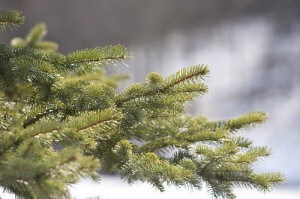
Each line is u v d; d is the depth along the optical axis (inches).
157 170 73.2
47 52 77.5
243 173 75.7
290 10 498.6
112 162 78.5
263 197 113.4
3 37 310.8
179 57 447.2
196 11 562.6
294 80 325.7
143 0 574.6
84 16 556.7
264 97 304.3
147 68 400.8
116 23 563.2
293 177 158.1
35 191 67.5
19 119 74.0
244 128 80.5
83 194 95.2
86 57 76.4
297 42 416.8
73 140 71.5
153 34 546.0
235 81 344.8
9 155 69.6
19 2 529.3
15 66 74.9
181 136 79.4
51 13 539.5
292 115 258.1
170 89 76.5
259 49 419.8
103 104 76.3
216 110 283.0
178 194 97.9
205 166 75.9
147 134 79.5
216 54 440.5
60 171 67.4
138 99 77.0
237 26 509.7
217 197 74.9
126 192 100.6
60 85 76.2
